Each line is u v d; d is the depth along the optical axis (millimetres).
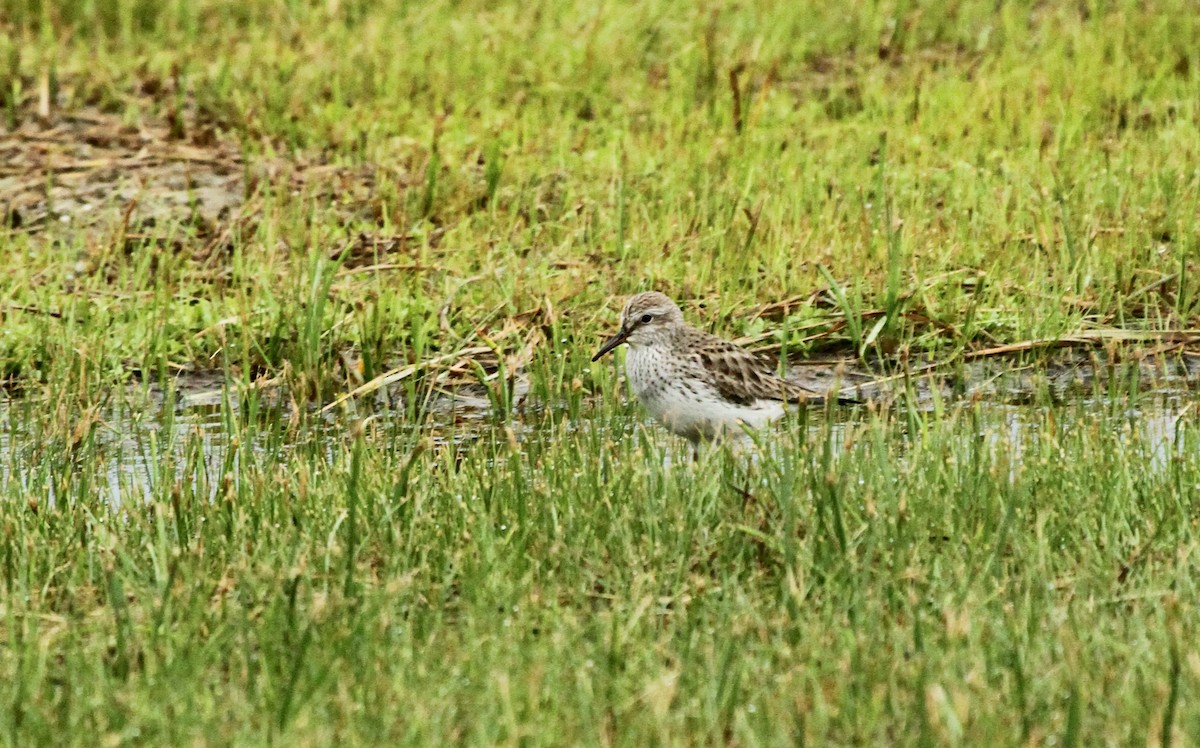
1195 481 10844
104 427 13930
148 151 19328
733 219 17156
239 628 8930
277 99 20500
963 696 7648
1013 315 15477
